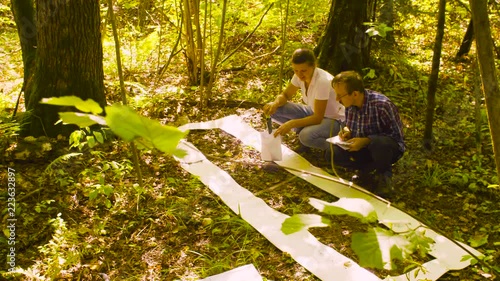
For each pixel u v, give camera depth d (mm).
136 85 4953
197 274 2971
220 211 3568
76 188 3730
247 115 4977
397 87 5348
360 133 3670
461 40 6531
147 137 525
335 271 2934
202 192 3779
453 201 3668
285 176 4004
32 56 4496
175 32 6309
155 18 7285
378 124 3605
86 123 630
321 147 4055
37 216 3443
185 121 4832
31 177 3838
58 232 3164
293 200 3697
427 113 4203
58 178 3791
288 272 2973
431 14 6285
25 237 3246
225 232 3344
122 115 519
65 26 4070
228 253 3154
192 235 3328
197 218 3488
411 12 6094
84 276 2945
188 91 5422
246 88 5488
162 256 3131
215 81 5645
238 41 6770
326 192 3771
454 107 5012
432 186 3824
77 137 3627
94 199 3611
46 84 4242
